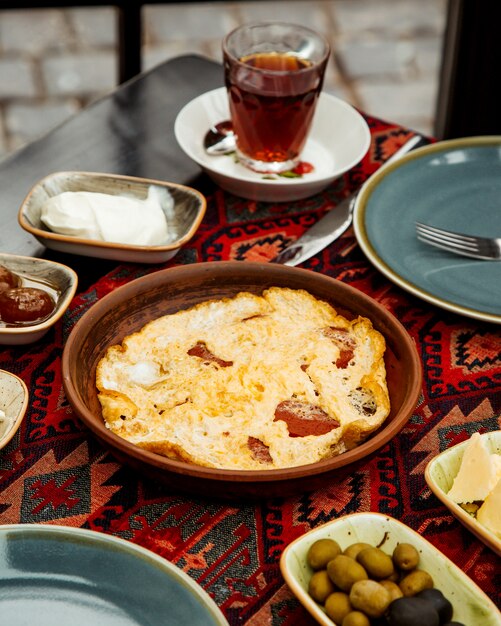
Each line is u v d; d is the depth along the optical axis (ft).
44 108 9.16
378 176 3.97
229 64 3.90
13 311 3.17
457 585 2.38
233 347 3.09
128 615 2.32
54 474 2.83
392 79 9.91
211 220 3.94
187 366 3.02
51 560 2.41
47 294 3.26
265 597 2.52
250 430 2.79
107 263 3.67
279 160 4.10
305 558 2.43
